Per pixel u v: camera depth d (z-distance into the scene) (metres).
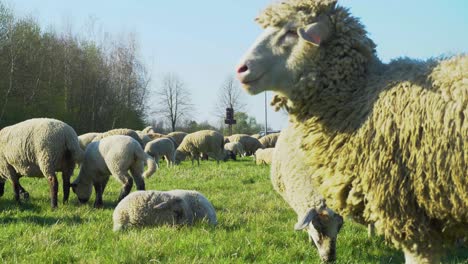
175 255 4.18
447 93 2.61
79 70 27.47
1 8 23.62
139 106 31.41
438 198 2.64
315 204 4.05
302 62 2.92
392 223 2.79
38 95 24.89
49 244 4.40
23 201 6.61
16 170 6.46
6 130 6.45
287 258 4.19
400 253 4.39
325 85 2.96
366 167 2.81
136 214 4.98
